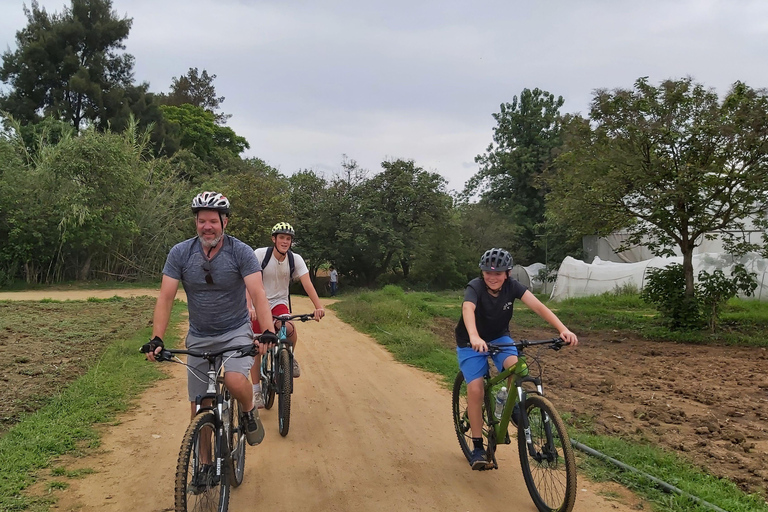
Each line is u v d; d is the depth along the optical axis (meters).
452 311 17.44
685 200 13.59
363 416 6.38
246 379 4.01
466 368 4.64
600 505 4.19
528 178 42.19
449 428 6.02
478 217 42.41
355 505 4.16
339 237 34.38
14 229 23.06
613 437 5.68
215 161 46.28
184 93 56.72
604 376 8.91
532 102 43.19
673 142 13.44
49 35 36.34
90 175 24.81
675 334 13.62
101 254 26.23
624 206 14.70
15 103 35.78
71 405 6.21
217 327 4.05
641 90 14.11
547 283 35.59
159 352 3.70
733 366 9.95
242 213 30.86
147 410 6.30
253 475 4.65
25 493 4.09
